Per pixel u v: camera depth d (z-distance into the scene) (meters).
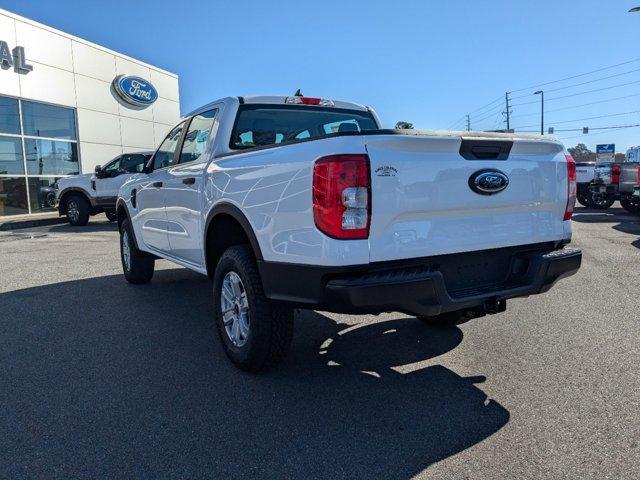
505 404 3.24
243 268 3.57
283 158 3.21
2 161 16.17
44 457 2.70
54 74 17.70
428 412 3.16
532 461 2.62
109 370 3.84
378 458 2.67
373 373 3.77
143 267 6.52
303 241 3.04
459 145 3.19
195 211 4.48
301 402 3.31
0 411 3.20
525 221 3.56
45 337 4.60
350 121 5.23
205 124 4.76
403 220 3.04
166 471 2.57
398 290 2.91
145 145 22.19
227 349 3.90
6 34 15.96
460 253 3.28
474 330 4.69
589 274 7.05
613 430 2.90
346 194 2.86
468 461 2.63
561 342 4.35
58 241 11.33
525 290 3.43
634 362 3.88
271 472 2.56
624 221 14.04
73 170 18.81
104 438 2.88
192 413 3.16
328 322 4.98
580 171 18.59
